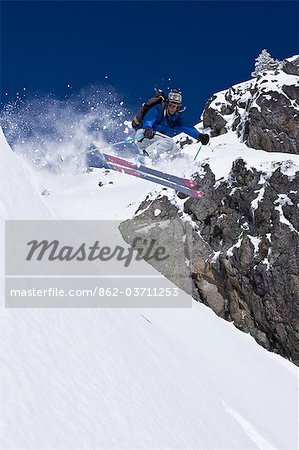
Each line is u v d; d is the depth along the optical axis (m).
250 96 37.38
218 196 23.25
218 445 6.89
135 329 8.37
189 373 9.81
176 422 6.00
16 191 7.07
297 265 19.31
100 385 4.66
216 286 21.50
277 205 20.75
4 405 3.11
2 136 8.80
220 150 32.53
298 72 32.78
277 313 19.33
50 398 3.63
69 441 3.36
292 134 29.47
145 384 6.10
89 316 6.03
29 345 3.99
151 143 9.54
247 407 11.52
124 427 4.37
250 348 18.14
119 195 38.41
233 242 21.70
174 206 24.14
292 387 15.68
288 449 10.24
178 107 9.23
